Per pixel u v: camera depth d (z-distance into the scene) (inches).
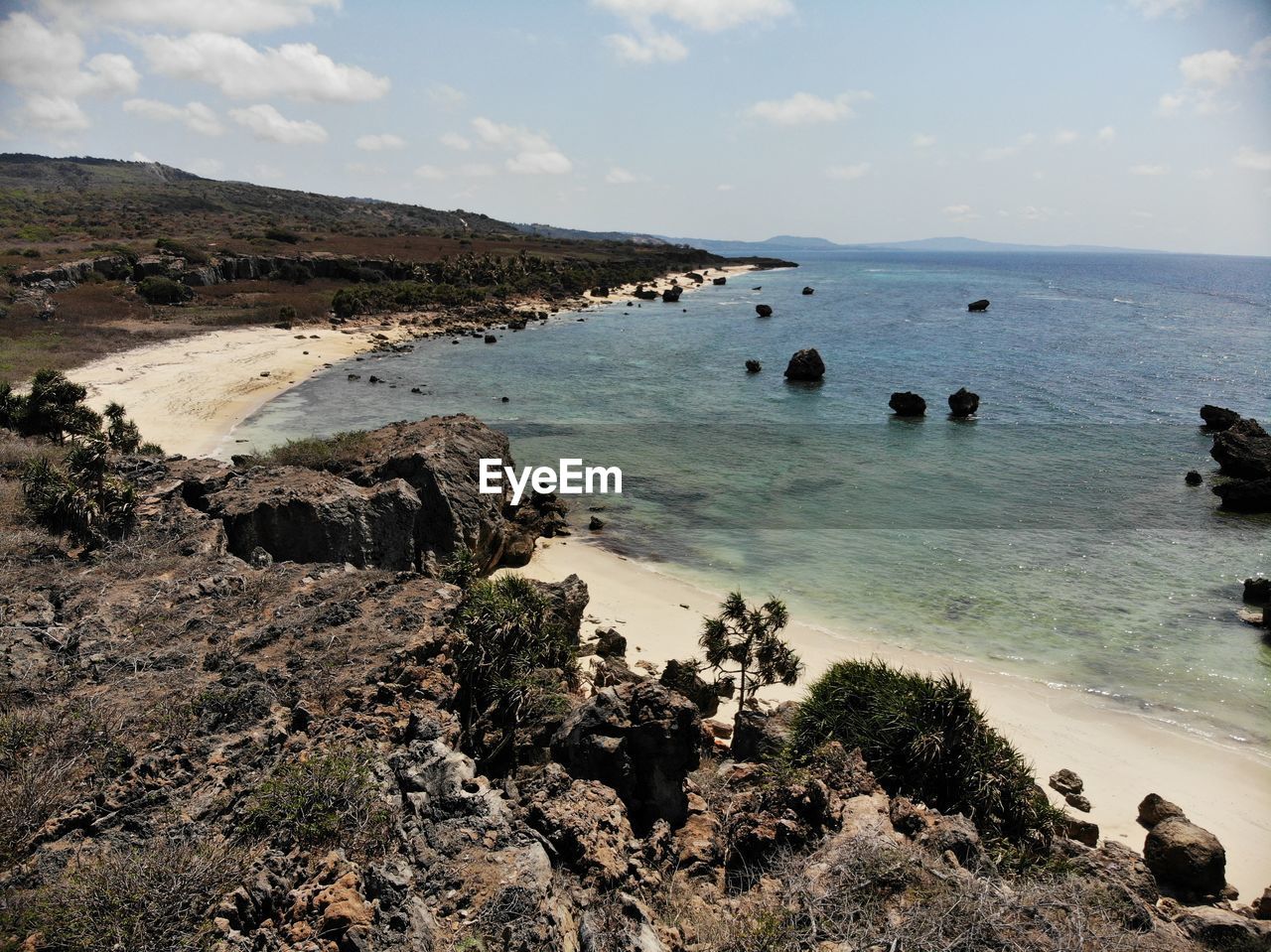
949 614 1517.0
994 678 1294.3
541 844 580.7
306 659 842.2
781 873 624.7
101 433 1904.5
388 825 590.2
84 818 608.4
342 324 4675.2
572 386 3506.4
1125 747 1123.9
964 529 1958.7
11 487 1438.2
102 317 4156.0
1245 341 4739.2
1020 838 783.1
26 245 5521.7
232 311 4613.7
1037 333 5123.0
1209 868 839.7
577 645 1283.2
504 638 898.1
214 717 738.2
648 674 1245.1
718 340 4766.2
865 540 1891.0
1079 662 1347.2
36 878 547.5
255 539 1366.9
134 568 1114.7
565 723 786.2
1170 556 1791.3
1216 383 3572.8
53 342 3459.6
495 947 486.3
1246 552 1808.6
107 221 7367.1
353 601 984.3
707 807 750.5
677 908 580.1
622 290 7426.2
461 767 638.5
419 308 5408.5
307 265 5880.9
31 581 1059.9
